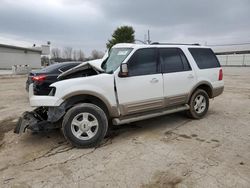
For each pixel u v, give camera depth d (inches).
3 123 213.0
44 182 113.4
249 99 324.5
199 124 203.3
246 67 1599.4
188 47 211.5
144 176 117.5
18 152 148.5
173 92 192.4
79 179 115.6
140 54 176.2
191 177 115.7
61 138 171.9
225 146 153.9
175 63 196.7
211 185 108.7
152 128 193.8
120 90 164.4
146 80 175.0
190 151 146.0
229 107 271.6
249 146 153.7
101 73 167.0
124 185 110.0
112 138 171.9
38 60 1615.4
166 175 118.0
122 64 159.0
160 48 188.7
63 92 150.2
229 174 117.9
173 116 229.3
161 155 140.7
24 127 153.7
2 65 1360.7
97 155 142.4
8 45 1371.8
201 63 217.3
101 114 154.9
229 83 546.0
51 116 152.1
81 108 151.0
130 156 140.1
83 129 152.9
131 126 199.3
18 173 122.4
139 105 173.6
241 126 197.2
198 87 217.8
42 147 155.9
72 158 138.8
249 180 112.4
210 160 133.5
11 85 550.0
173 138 169.8
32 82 267.7
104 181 113.5
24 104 300.5
